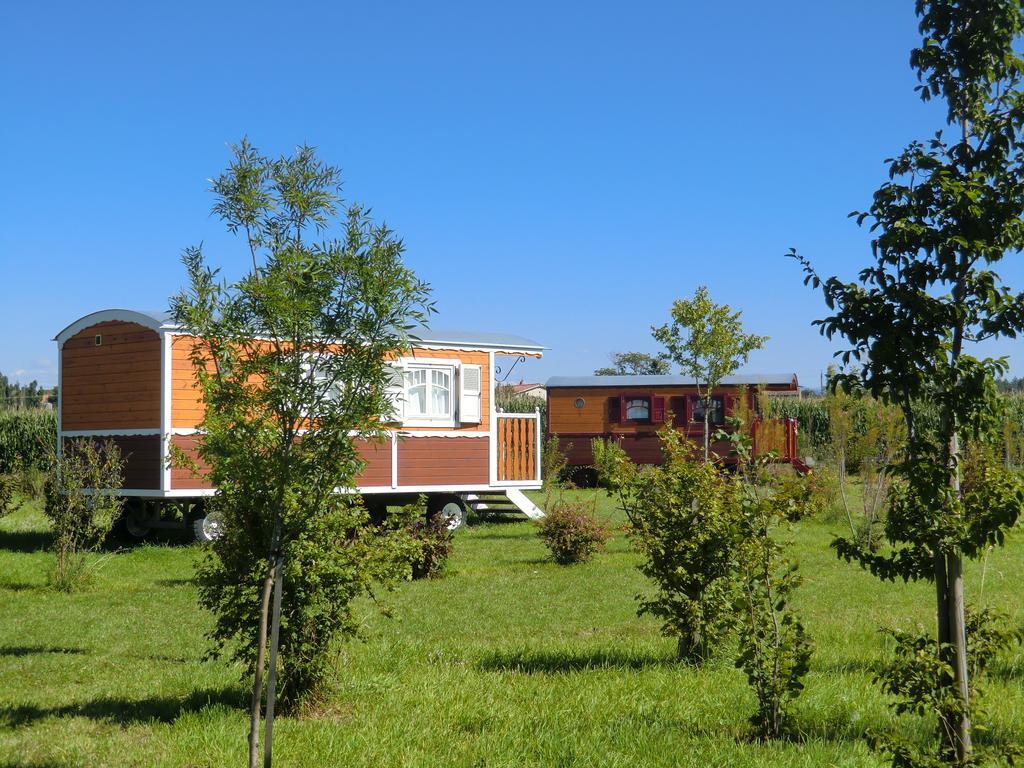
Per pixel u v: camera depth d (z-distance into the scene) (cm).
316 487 605
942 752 551
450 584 1608
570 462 3619
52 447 2012
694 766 627
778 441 2794
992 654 598
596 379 3656
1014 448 1434
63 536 1552
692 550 920
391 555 814
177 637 1180
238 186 577
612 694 820
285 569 739
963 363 527
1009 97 552
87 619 1297
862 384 562
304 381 575
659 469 974
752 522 727
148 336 1900
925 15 574
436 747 679
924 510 541
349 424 579
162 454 1862
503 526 2427
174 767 645
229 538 766
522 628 1227
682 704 780
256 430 577
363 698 809
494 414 2327
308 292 569
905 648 562
